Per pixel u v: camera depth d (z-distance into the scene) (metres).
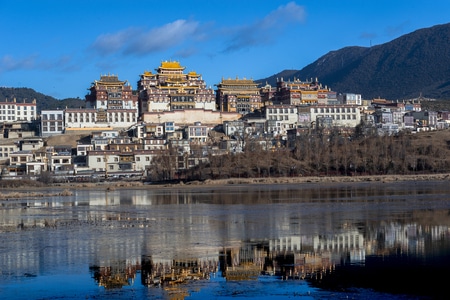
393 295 58.09
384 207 136.50
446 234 92.50
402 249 80.31
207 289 61.69
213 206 150.25
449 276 64.88
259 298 58.06
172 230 104.31
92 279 67.12
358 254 77.81
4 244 91.06
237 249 83.56
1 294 61.06
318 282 63.56
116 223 116.38
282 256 77.81
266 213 129.88
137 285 64.25
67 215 134.12
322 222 111.19
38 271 71.38
